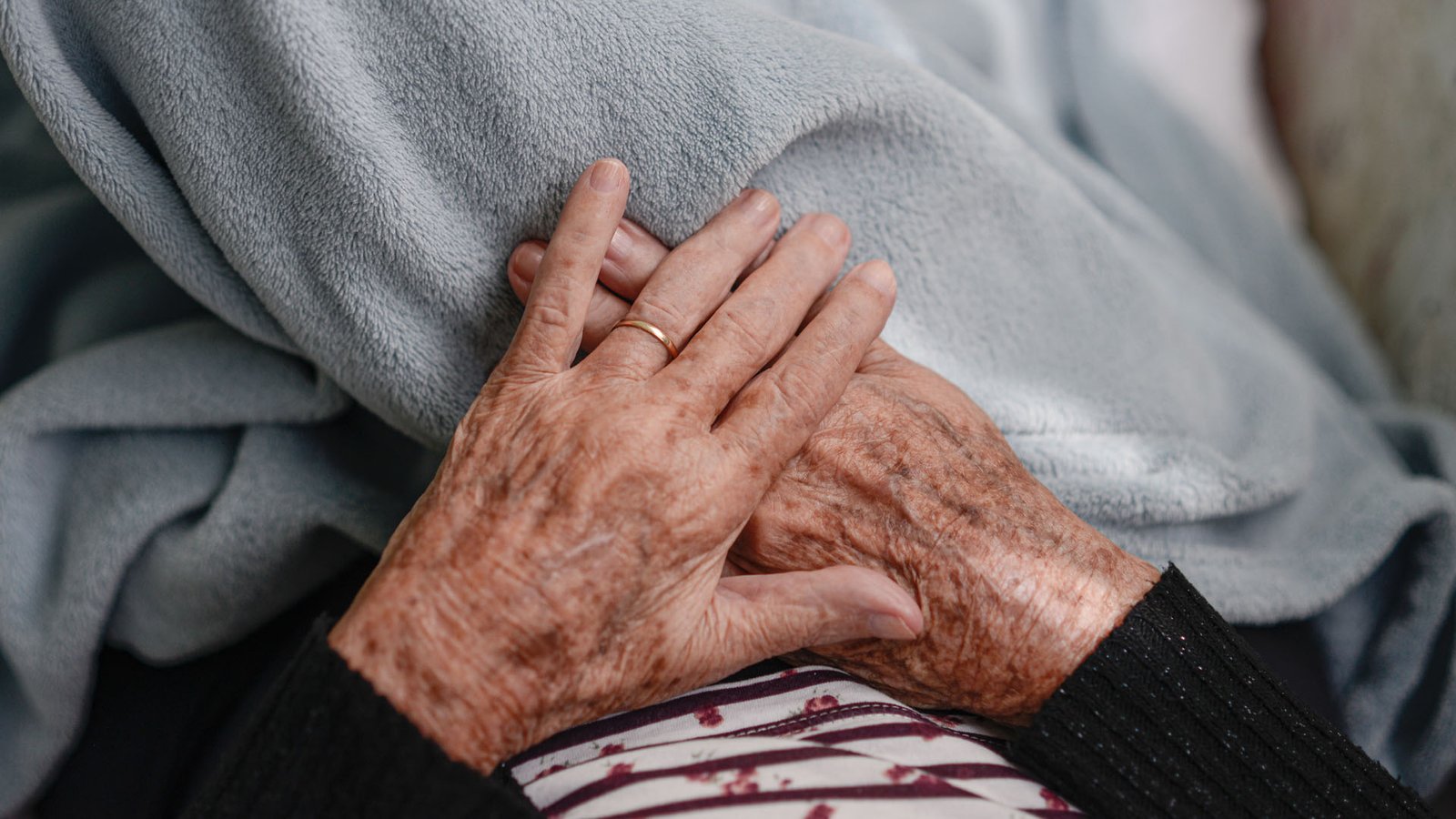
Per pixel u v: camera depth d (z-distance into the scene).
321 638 0.44
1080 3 1.08
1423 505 0.68
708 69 0.53
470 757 0.44
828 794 0.44
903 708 0.51
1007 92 1.08
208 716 0.66
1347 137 1.14
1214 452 0.66
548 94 0.52
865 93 0.55
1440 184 0.97
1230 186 1.06
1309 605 0.66
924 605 0.51
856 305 0.53
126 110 0.57
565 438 0.47
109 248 0.79
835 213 0.59
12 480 0.64
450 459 0.49
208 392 0.65
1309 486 0.76
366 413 0.69
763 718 0.50
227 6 0.51
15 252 0.74
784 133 0.53
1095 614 0.50
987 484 0.53
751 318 0.51
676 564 0.46
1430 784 0.72
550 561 0.44
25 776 0.67
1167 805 0.47
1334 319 1.01
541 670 0.44
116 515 0.63
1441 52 0.96
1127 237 0.89
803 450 0.54
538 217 0.54
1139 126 1.06
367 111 0.52
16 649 0.64
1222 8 1.21
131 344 0.69
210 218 0.55
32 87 0.52
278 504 0.62
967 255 0.62
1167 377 0.68
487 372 0.57
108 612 0.63
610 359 0.50
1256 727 0.49
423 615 0.44
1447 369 0.97
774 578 0.49
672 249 0.55
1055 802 0.47
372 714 0.42
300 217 0.53
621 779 0.46
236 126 0.53
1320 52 1.18
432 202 0.53
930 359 0.62
